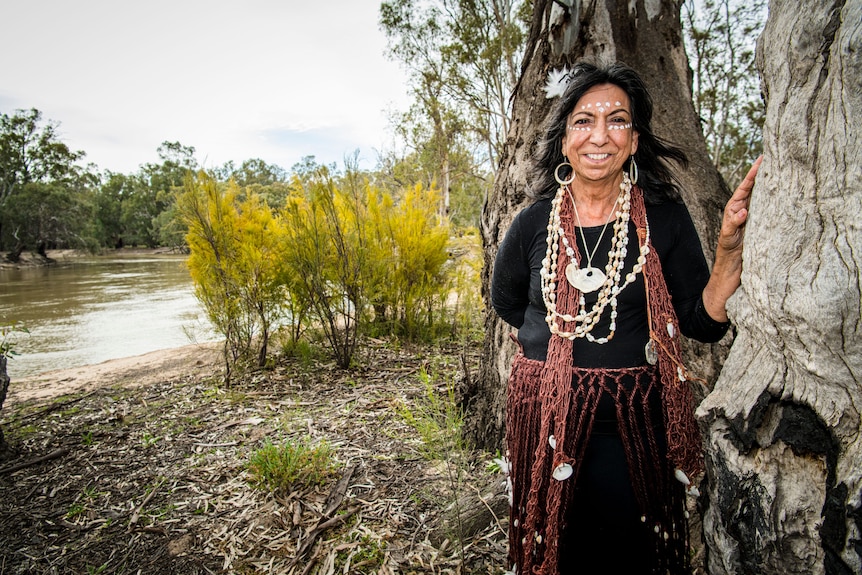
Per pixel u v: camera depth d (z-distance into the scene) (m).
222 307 4.92
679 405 1.40
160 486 2.92
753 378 1.29
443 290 6.68
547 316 1.46
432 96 15.99
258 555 2.28
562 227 1.50
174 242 55.50
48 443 3.61
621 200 1.46
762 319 1.21
